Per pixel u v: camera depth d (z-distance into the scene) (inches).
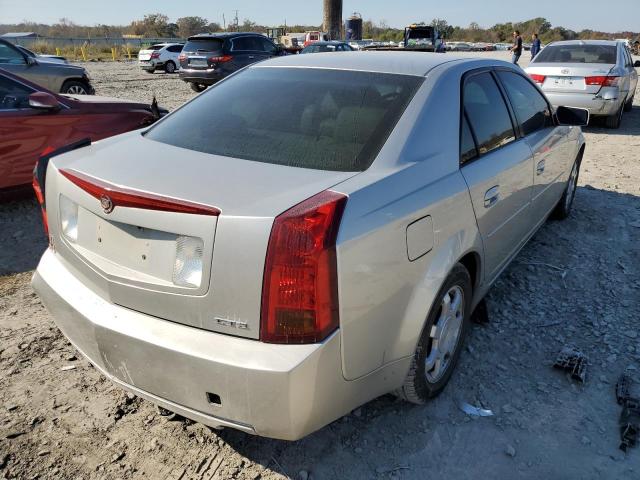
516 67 153.2
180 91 661.3
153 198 79.4
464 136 111.2
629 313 144.3
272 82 117.3
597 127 414.0
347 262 78.0
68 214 96.4
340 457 97.3
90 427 102.8
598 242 189.8
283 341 75.7
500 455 98.3
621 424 104.8
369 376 87.4
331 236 76.2
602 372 120.4
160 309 82.1
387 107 103.0
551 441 101.5
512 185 127.9
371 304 83.0
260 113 107.4
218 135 103.2
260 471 94.0
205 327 79.0
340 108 104.1
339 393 82.4
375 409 108.4
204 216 76.5
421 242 91.5
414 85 108.0
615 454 98.7
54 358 123.3
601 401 111.7
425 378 103.2
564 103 387.5
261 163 92.3
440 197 96.5
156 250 81.7
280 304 74.8
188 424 104.1
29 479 91.1
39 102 203.6
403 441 101.0
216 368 76.3
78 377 117.0
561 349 128.6
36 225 200.1
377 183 86.3
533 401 111.4
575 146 190.9
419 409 108.8
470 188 106.1
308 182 84.7
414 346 93.7
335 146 95.7
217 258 76.0
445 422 105.6
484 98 125.2
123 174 89.0
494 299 150.6
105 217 84.9
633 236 195.5
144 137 111.0
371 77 111.9
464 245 104.8
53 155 108.7
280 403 75.3
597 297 152.6
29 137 208.4
